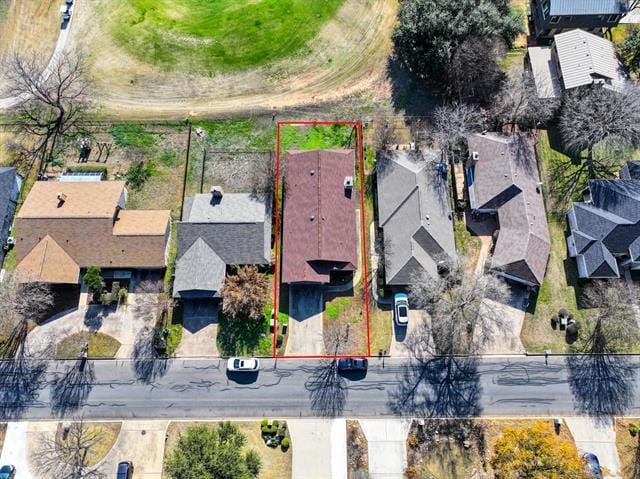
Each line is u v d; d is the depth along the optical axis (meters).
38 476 50.53
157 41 71.19
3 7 72.75
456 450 51.62
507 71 68.12
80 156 63.97
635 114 59.03
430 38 63.66
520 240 56.03
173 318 56.47
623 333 54.94
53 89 65.31
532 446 44.91
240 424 52.81
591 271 55.41
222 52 70.75
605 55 63.62
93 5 73.38
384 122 66.31
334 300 57.44
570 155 63.44
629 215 56.16
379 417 53.06
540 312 56.59
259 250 56.75
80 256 56.06
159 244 56.56
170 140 65.19
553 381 54.28
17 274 53.66
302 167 59.31
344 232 56.81
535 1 70.31
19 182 62.44
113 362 55.06
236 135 65.56
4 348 55.31
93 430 52.34
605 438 51.94
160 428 52.59
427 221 56.66
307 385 54.28
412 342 55.88
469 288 53.88
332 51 71.06
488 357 55.38
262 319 56.41
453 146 62.62
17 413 52.97
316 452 51.78
